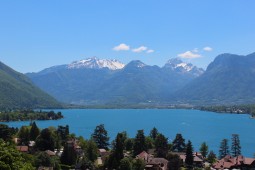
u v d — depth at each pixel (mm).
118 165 158125
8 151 67812
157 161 166500
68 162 165375
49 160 153625
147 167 160750
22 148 178500
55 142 196750
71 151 167125
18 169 64875
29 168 68812
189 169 172125
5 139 172750
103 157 177875
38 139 189125
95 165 166000
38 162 148750
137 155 181500
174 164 163625
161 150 185375
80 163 159500
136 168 153000
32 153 170500
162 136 196000
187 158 176000
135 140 192750
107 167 160625
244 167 173125
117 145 162375
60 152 188875
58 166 154125
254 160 172625
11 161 64188
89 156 173375
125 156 171125
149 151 190750
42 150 185375
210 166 180750
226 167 173750
